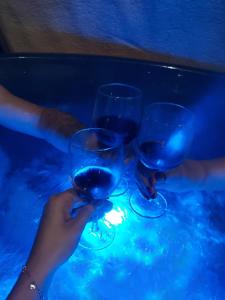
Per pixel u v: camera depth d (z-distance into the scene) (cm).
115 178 42
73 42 74
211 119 61
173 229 54
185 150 46
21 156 61
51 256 38
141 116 52
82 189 41
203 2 58
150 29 66
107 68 62
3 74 59
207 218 56
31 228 53
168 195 59
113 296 46
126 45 71
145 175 53
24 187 58
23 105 59
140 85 63
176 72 60
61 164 61
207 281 48
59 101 64
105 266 49
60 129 56
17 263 49
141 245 52
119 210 56
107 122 50
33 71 60
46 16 71
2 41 79
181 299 46
